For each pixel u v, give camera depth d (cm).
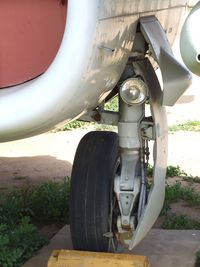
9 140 267
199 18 269
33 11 254
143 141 344
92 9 235
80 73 241
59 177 603
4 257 368
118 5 259
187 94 1101
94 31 239
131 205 342
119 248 369
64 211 469
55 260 337
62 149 731
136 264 330
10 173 618
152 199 326
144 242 402
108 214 349
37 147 742
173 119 910
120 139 345
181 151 715
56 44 254
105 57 260
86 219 349
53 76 240
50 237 426
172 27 383
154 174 326
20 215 460
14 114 245
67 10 237
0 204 474
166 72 301
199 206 500
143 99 323
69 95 244
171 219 450
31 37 256
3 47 258
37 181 586
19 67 256
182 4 386
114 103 845
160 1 324
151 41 297
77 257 336
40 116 246
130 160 346
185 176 598
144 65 329
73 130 841
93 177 350
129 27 284
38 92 243
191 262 375
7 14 257
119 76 304
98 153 357
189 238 414
